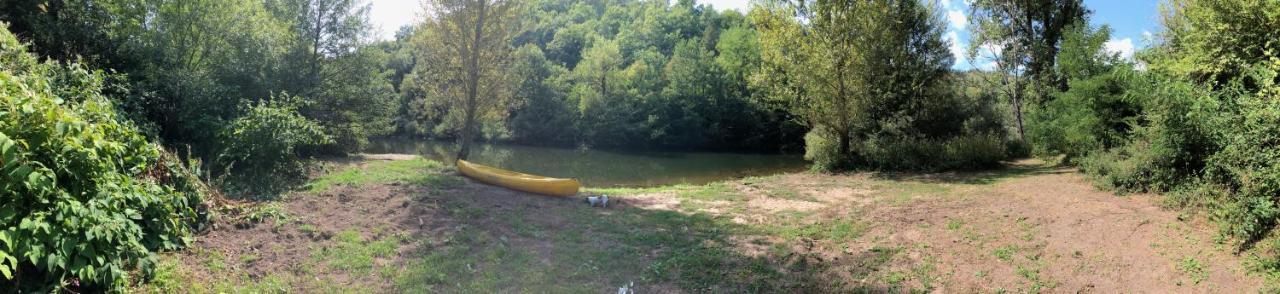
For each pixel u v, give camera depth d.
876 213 10.54
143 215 6.21
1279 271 6.03
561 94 47.72
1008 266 7.24
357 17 20.38
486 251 7.71
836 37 18.06
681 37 63.25
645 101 47.72
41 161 4.94
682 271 7.29
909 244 8.38
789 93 19.19
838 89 18.33
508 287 6.54
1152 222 8.08
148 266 5.66
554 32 71.94
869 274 7.24
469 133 20.47
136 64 13.83
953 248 8.05
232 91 14.31
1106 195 10.23
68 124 5.02
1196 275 6.41
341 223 8.39
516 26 20.34
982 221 9.30
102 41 13.42
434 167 14.88
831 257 7.96
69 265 4.87
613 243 8.47
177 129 12.84
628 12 74.88
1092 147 13.14
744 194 13.43
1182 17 13.64
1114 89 13.02
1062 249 7.59
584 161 32.38
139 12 16.09
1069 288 6.53
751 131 47.50
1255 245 6.66
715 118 47.62
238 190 9.96
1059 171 14.66
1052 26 21.98
